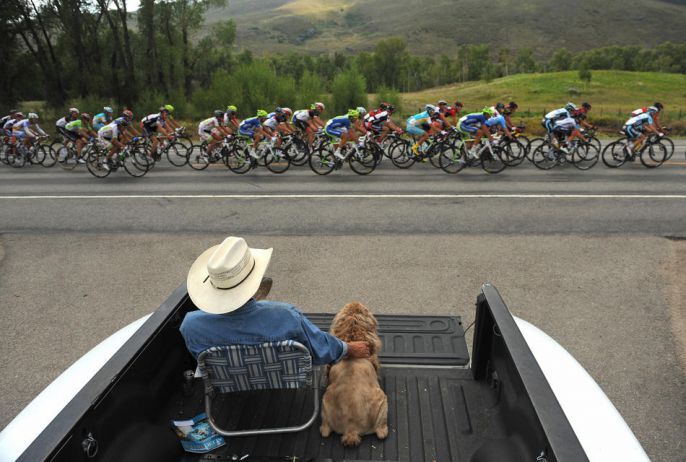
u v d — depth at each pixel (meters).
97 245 7.42
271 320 2.18
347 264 6.25
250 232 7.77
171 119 14.56
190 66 46.03
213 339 2.20
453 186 10.61
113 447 1.90
